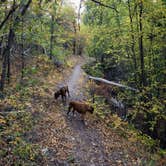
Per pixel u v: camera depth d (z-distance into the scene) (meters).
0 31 13.13
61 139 12.70
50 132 12.98
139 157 13.78
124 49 22.88
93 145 13.27
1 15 13.63
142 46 20.08
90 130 15.12
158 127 19.66
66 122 14.97
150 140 17.20
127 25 20.72
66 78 29.75
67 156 11.37
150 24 18.59
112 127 17.33
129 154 13.73
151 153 15.41
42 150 11.02
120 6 21.72
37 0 12.23
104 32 26.69
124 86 23.50
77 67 41.66
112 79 33.06
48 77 27.27
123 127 18.67
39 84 22.34
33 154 10.40
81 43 62.56
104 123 17.33
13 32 15.73
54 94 18.86
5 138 10.82
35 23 24.70
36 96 18.03
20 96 16.94
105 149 13.33
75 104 15.80
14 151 10.09
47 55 37.75
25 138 11.48
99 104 21.45
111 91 25.97
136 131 18.36
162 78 20.53
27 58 33.44
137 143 16.19
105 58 34.53
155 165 13.37
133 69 23.62
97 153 12.58
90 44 38.34
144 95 19.09
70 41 58.72
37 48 38.69
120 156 13.07
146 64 21.39
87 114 17.42
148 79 20.88
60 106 17.48
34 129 12.58
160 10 17.38
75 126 14.90
